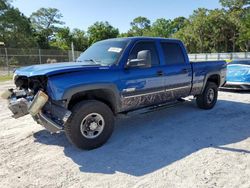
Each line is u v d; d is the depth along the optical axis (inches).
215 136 203.2
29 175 144.8
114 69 187.5
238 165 152.6
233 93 400.5
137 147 182.5
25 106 172.7
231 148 178.4
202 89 275.4
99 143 181.2
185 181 135.6
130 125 234.1
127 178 140.3
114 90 185.9
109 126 184.9
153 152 173.8
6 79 709.9
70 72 167.3
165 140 195.6
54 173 146.9
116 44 209.3
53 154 172.2
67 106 168.1
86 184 135.1
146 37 220.8
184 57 251.3
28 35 2245.3
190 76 253.3
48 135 208.2
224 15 2112.5
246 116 261.0
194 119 251.4
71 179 140.3
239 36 2075.5
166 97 232.7
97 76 176.7
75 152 174.9
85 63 193.0
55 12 3014.3
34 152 175.8
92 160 162.9
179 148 179.9
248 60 438.6
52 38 3036.4
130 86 196.4
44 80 168.2
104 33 3171.8
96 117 178.7
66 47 2844.5
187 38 2246.6
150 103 220.2
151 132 214.2
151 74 211.6
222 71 301.0
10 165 156.8
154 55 221.8
